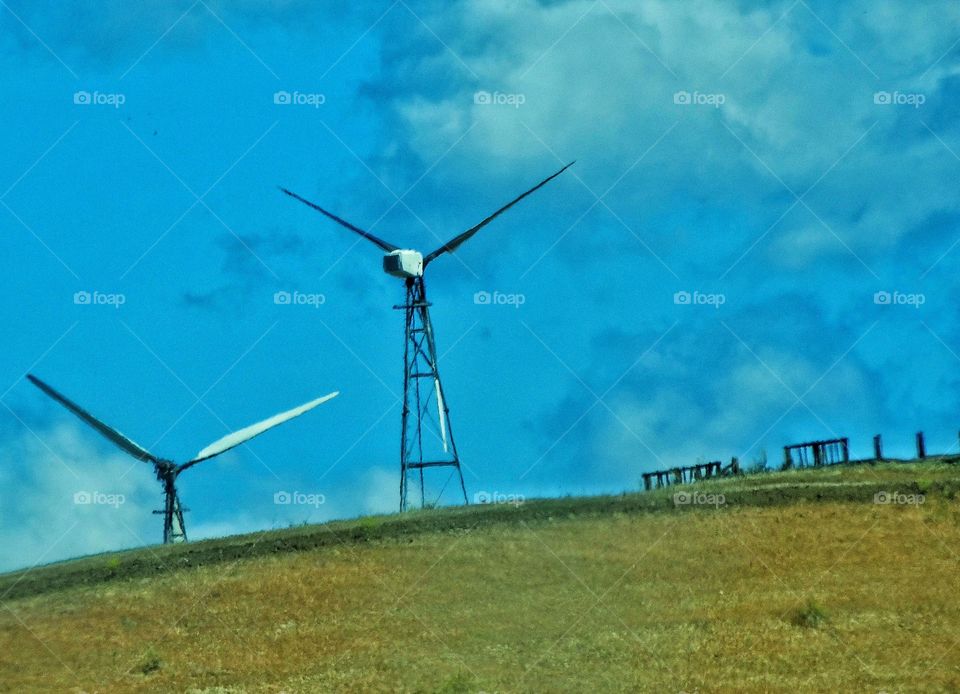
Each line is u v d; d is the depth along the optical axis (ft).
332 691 375.66
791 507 532.73
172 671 410.11
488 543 506.89
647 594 445.78
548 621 423.23
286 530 557.74
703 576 462.60
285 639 428.15
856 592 439.22
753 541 495.82
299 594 466.70
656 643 397.60
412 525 533.14
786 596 437.17
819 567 466.70
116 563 515.09
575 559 484.33
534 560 485.15
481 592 456.45
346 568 488.44
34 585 501.56
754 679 361.92
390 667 390.42
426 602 449.48
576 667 379.55
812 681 359.46
